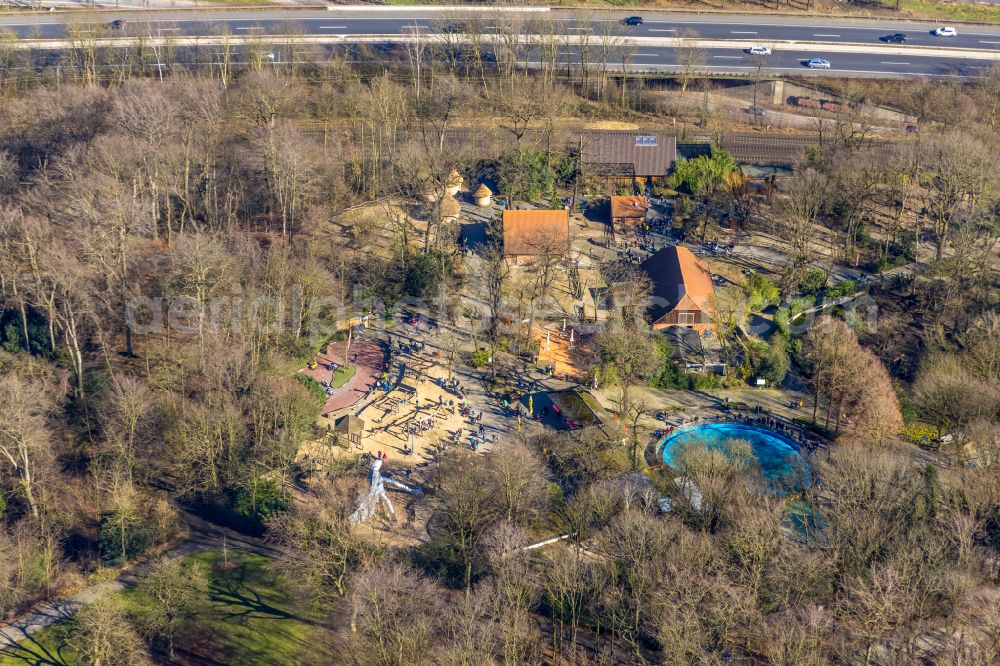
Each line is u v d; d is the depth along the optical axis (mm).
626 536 196125
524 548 199000
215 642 195500
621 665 190750
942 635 192500
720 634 184625
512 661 180875
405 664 177000
